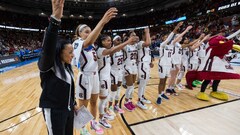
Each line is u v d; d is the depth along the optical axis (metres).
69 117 1.45
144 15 24.27
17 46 19.55
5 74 7.35
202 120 2.91
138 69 3.41
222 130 2.58
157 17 22.47
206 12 15.77
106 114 2.94
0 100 3.97
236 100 3.85
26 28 23.88
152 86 5.24
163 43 3.51
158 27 21.45
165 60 3.56
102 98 2.60
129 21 25.89
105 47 2.43
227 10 13.78
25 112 3.27
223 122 2.83
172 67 4.18
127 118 3.00
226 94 3.95
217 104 3.63
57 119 1.32
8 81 5.96
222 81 5.72
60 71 1.33
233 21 12.17
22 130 2.59
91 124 2.52
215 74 3.71
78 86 2.15
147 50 3.32
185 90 4.71
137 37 3.23
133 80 3.41
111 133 2.51
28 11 23.17
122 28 26.66
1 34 20.09
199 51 4.89
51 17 1.12
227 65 3.77
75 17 26.84
